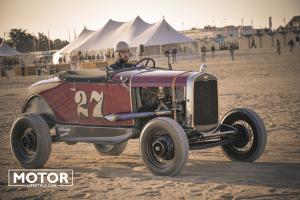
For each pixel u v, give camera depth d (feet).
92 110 26.21
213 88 24.59
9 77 149.89
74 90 26.78
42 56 237.04
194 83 23.68
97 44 150.51
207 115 24.35
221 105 49.70
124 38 149.79
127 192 20.70
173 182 21.86
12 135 26.91
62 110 27.35
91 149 32.35
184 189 20.63
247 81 77.00
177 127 22.22
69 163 27.89
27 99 28.53
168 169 22.53
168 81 24.02
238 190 20.10
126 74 25.43
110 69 26.30
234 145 26.03
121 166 26.48
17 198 21.06
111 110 25.55
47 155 26.18
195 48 269.44
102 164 27.35
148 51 255.29
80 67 146.30
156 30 150.41
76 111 26.84
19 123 26.58
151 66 27.76
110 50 191.62
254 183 21.12
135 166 26.25
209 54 240.94
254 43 323.37
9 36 461.37
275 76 83.35
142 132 23.29
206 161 26.43
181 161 22.16
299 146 28.94
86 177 23.99
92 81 26.17
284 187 20.30
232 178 22.21
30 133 26.53
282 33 321.93
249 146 26.11
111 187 21.68
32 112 28.53
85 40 156.66
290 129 34.37
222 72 102.17
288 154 26.99
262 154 27.37
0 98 75.25
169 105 24.58
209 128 24.53
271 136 32.30
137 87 24.80
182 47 267.59
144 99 25.04
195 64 144.15
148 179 22.68
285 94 55.57
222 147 26.55
